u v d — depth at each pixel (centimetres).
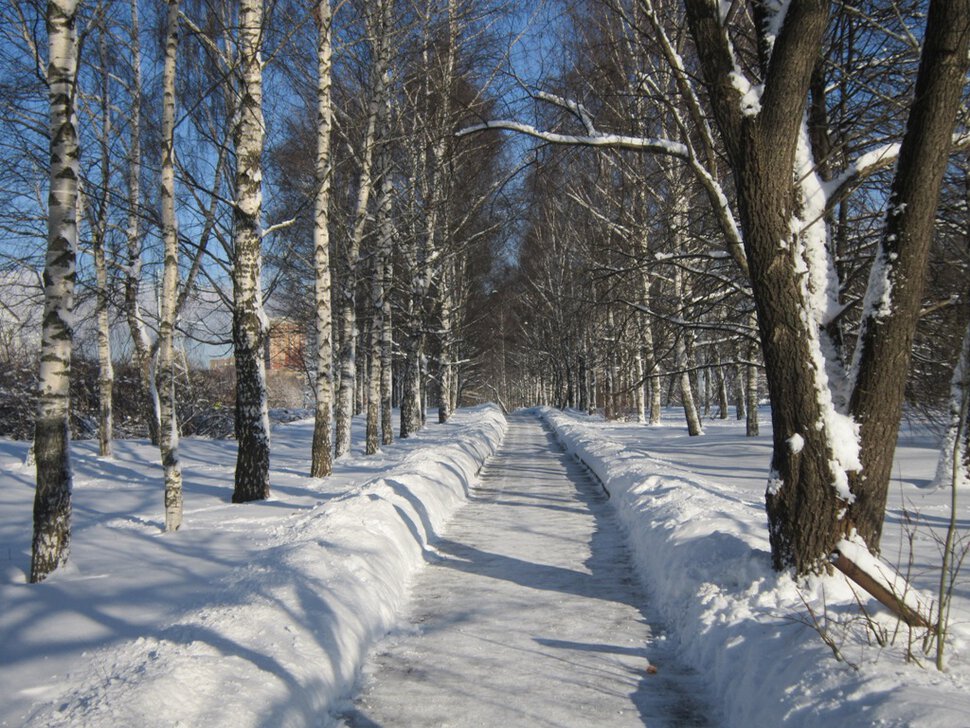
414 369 2819
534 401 9038
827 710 340
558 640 566
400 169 1952
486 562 822
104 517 988
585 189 1725
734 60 538
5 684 410
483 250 2995
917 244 502
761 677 410
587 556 848
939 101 483
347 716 434
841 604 470
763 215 516
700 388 4166
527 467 1853
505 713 438
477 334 4188
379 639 564
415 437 2645
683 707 446
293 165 1764
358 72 1725
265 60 1095
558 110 791
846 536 498
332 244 2056
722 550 628
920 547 715
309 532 753
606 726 422
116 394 2994
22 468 1502
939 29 476
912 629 416
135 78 1438
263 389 1132
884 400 507
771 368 520
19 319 1520
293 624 480
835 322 573
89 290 1487
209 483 1337
